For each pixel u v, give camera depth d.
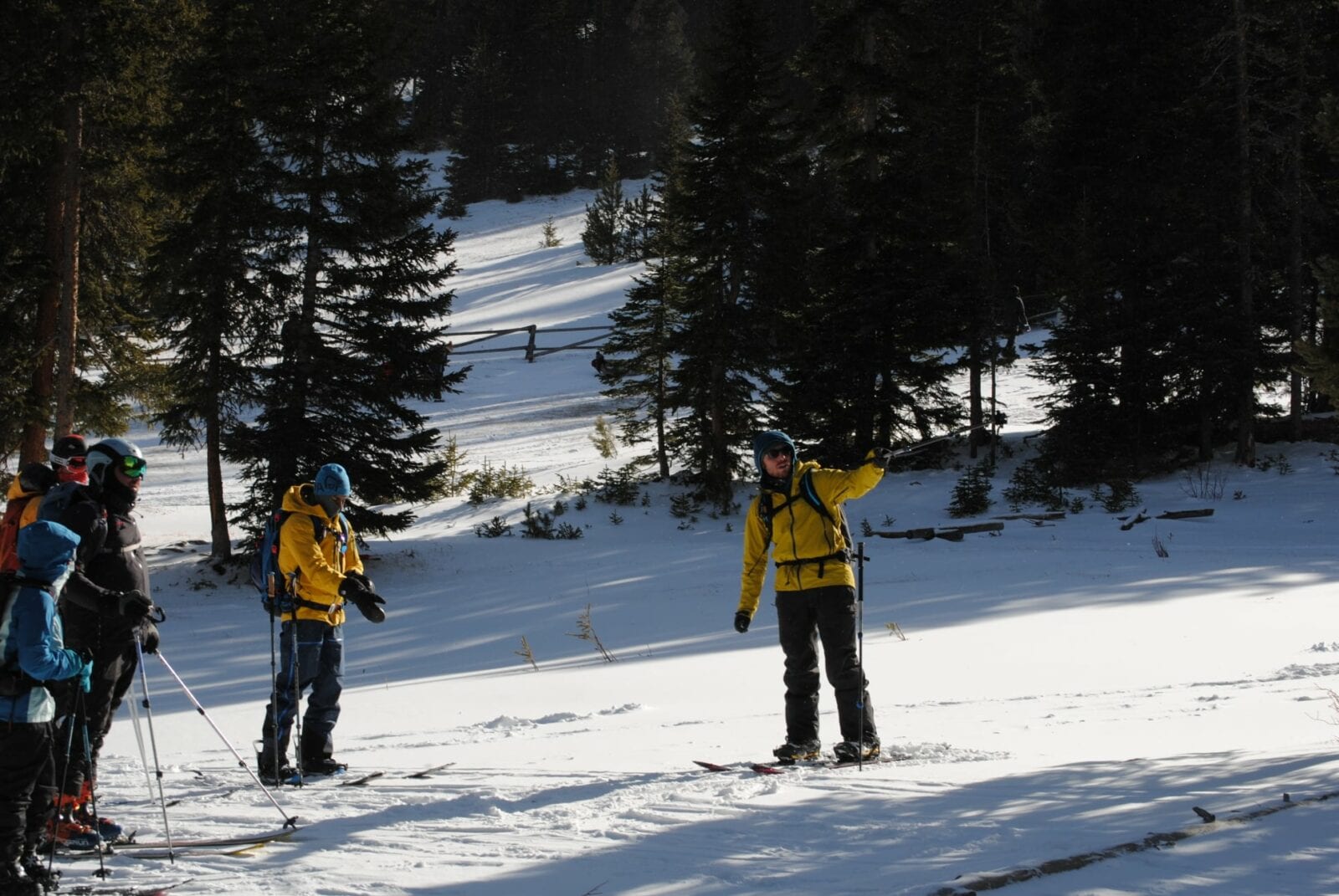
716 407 31.66
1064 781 5.02
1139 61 31.59
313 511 6.82
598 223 77.19
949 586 19.75
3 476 23.19
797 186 33.91
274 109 24.53
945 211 31.80
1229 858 3.58
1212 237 30.64
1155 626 14.77
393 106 25.05
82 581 5.00
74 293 22.67
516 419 44.69
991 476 31.34
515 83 103.06
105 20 22.14
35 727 4.18
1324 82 30.36
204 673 16.02
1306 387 36.22
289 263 25.50
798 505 6.43
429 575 24.89
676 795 5.08
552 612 19.98
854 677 6.31
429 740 8.81
